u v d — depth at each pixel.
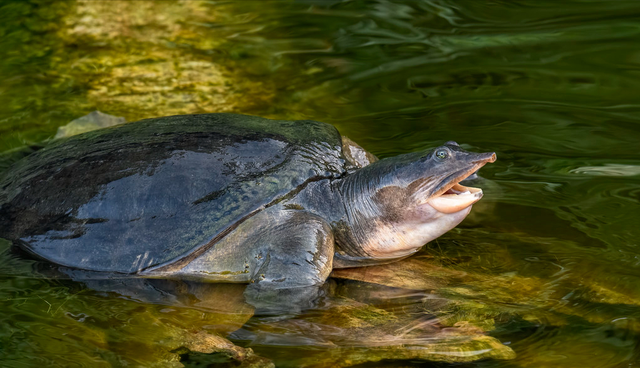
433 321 6.50
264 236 7.46
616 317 6.41
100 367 5.91
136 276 7.46
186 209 7.54
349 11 17.98
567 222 8.41
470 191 7.64
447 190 7.66
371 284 7.42
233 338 6.37
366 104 12.97
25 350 6.14
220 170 7.70
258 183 7.64
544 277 7.19
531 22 16.42
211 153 7.86
